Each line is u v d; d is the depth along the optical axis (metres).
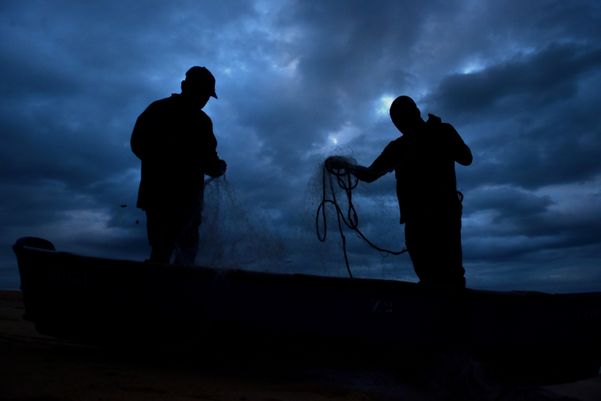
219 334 4.10
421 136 4.52
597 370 4.88
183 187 4.59
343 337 4.08
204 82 4.74
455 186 4.47
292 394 3.41
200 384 3.43
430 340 4.17
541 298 4.55
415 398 3.86
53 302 4.28
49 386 2.87
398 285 4.14
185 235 4.61
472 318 4.27
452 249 4.33
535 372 4.66
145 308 4.13
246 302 4.09
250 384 3.69
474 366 4.15
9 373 3.09
